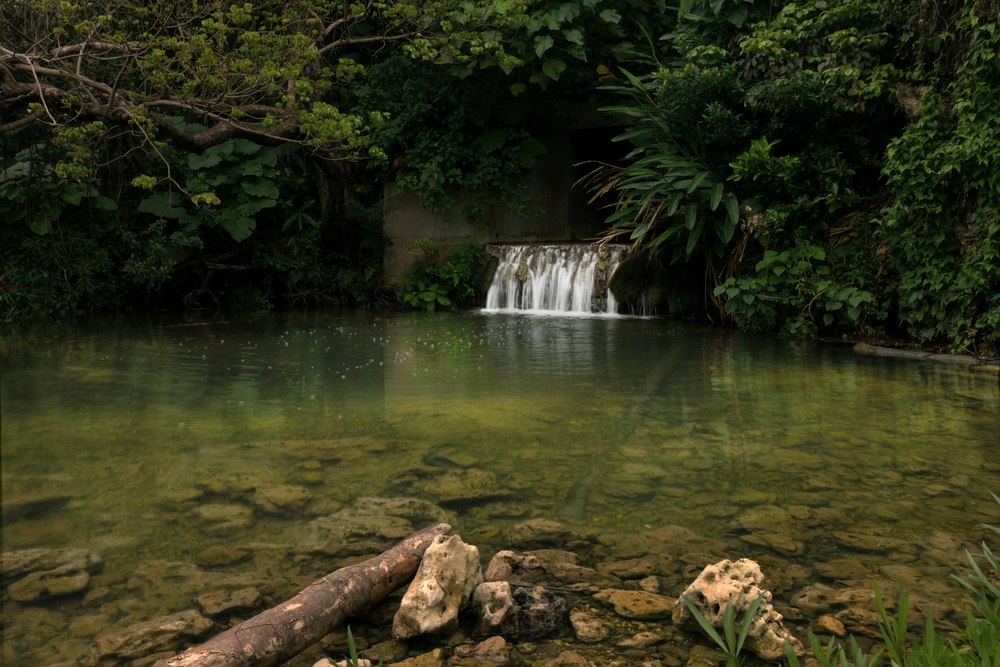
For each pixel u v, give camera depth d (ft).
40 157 43.91
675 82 34.99
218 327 37.14
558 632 7.20
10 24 33.83
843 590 7.91
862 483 11.62
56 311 42.96
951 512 10.29
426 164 50.14
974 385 20.24
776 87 31.89
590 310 44.04
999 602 6.61
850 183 32.32
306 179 55.57
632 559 8.84
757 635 6.75
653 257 41.78
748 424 15.62
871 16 30.91
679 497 11.05
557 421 15.99
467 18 40.04
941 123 25.67
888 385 20.26
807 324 30.94
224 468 12.59
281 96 31.99
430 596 7.11
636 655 6.77
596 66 48.34
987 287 24.12
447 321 39.91
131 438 14.65
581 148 53.88
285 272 51.75
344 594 7.13
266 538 9.53
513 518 10.26
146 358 26.21
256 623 6.44
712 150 36.63
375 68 51.37
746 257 34.60
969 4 24.84
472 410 17.16
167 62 30.81
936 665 5.50
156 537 9.59
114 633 7.16
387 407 17.56
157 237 46.91
